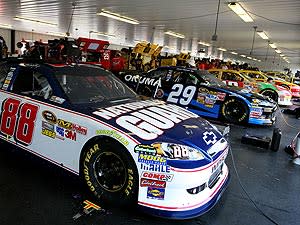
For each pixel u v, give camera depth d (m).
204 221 2.22
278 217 2.37
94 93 2.90
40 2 9.38
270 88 10.69
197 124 2.60
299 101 12.67
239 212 2.40
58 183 2.63
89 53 8.68
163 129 2.26
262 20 9.10
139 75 6.80
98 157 2.30
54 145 2.54
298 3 6.57
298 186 3.06
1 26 20.03
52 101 2.61
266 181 3.15
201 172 2.06
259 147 4.57
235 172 3.36
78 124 2.35
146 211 2.09
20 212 2.14
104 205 2.30
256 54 27.41
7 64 3.27
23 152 2.84
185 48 25.08
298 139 3.88
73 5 9.33
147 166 2.04
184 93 6.45
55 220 2.07
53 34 24.19
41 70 2.87
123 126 2.19
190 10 8.52
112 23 13.05
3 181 2.60
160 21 11.26
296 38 13.31
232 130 5.68
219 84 6.60
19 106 2.83
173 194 2.03
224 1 7.01
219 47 21.86
